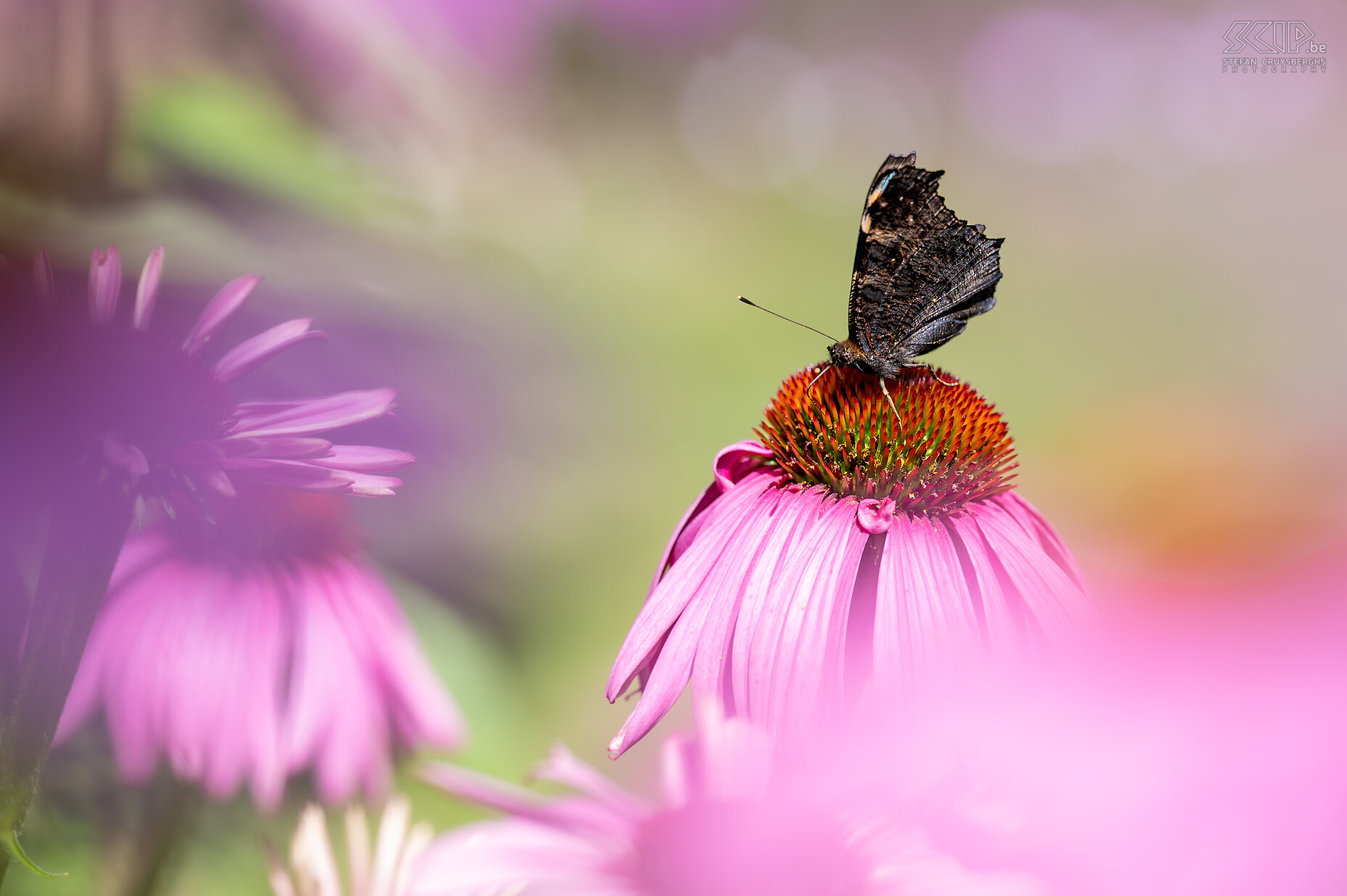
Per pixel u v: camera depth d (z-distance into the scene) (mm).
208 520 638
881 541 664
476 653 846
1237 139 2590
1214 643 610
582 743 998
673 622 661
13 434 630
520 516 1087
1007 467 678
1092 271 2340
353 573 754
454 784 686
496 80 1030
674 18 2479
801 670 652
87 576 630
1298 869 600
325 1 808
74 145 761
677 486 1496
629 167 2404
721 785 676
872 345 682
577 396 1273
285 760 723
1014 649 654
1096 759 610
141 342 645
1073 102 2646
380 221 829
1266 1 2732
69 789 718
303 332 660
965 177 2635
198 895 733
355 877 662
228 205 787
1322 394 1130
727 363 1918
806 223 2473
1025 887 614
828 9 2740
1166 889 603
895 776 641
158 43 783
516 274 1177
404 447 875
